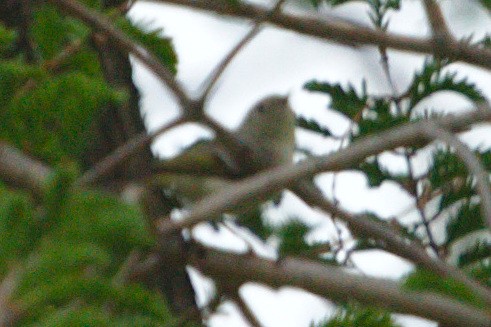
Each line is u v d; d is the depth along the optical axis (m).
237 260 7.04
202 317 6.86
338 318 5.10
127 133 8.90
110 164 6.80
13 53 7.97
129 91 9.27
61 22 6.63
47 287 3.40
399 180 9.25
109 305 3.99
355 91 9.46
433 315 6.29
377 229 8.51
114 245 3.67
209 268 7.03
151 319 4.03
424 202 9.12
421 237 9.18
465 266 8.38
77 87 5.62
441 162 9.05
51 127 5.77
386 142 6.91
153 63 7.24
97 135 8.69
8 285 3.34
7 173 5.66
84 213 3.50
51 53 6.61
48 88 5.62
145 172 8.23
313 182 8.79
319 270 6.91
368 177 9.34
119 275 4.89
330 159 6.76
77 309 3.49
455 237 8.78
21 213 3.37
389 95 9.55
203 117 7.32
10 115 5.68
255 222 9.12
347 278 6.78
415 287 5.70
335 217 8.58
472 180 9.02
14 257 3.36
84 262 3.46
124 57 9.34
